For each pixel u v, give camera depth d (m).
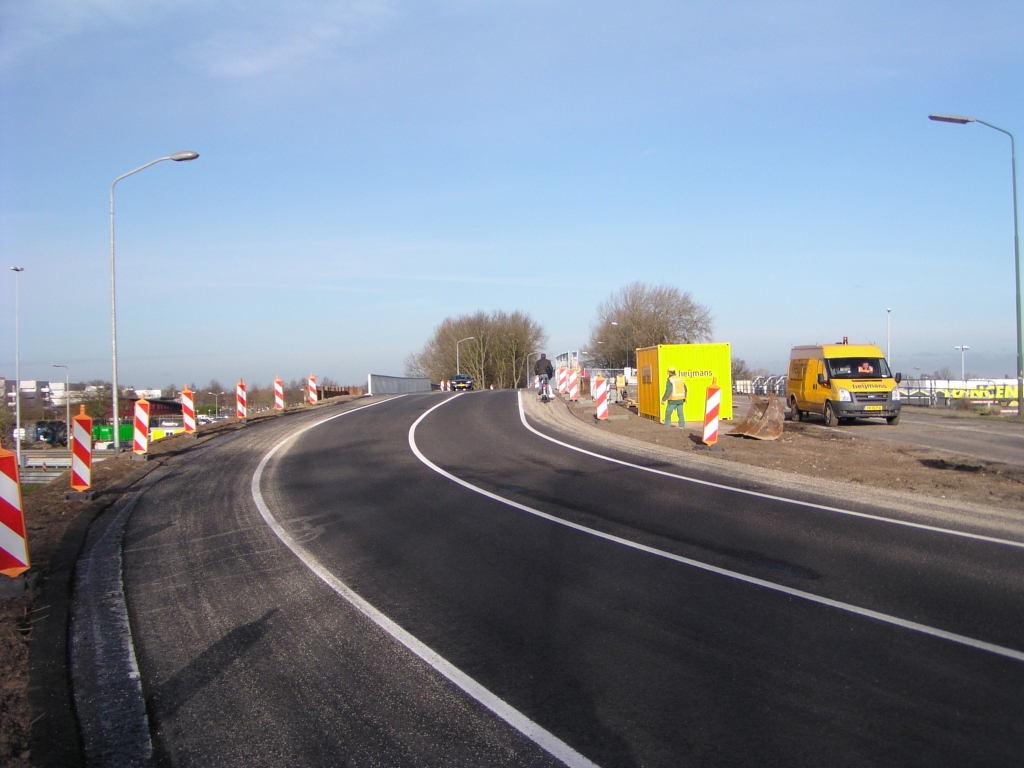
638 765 4.08
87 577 7.98
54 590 7.45
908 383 47.47
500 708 4.77
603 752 4.22
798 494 11.93
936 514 10.37
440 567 8.00
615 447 17.98
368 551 8.70
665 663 5.43
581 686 5.07
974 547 8.52
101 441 41.28
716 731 4.43
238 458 16.86
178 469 15.48
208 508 11.44
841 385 24.48
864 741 4.29
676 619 6.34
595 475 13.92
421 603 6.85
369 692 5.06
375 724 4.62
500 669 5.37
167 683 5.32
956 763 4.04
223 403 89.25
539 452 17.19
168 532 9.96
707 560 8.14
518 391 42.81
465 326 92.44
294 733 4.54
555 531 9.57
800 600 6.77
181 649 5.94
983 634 5.88
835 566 7.83
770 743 4.28
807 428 24.31
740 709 4.71
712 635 5.96
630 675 5.24
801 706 4.73
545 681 5.16
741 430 20.28
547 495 12.03
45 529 10.02
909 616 6.31
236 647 5.93
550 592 7.11
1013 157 26.83
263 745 4.42
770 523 9.87
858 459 15.95
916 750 4.18
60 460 37.97
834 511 10.59
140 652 5.90
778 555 8.30
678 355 24.22
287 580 7.64
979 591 6.93
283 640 6.04
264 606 6.88
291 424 24.56
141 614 6.78
